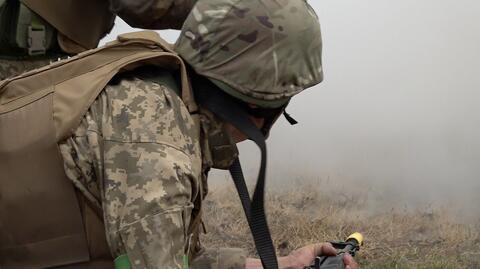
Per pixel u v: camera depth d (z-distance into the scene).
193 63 1.45
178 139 1.37
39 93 1.47
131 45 1.49
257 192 1.43
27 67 2.21
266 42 1.42
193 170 1.37
